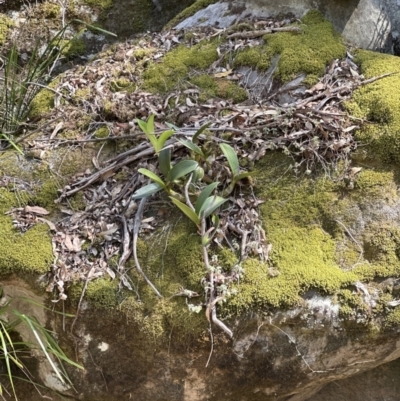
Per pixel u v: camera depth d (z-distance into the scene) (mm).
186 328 867
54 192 1034
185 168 908
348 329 860
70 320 923
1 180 1055
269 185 971
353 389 1048
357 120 991
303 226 930
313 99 1038
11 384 983
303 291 860
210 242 913
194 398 928
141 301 893
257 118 1028
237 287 869
